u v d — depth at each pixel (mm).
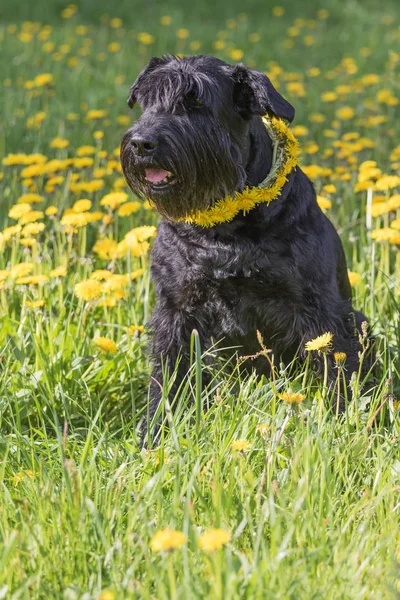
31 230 5094
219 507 2887
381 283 5254
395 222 4922
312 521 2973
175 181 4074
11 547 2697
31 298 5051
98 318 5191
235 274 4246
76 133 8609
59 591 2707
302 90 9789
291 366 4449
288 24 16250
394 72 11688
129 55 12875
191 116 4086
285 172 4234
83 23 16281
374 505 3045
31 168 6367
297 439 3420
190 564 2797
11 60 12195
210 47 14062
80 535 2885
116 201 5402
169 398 4484
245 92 4250
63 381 4355
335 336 4312
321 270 4324
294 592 2590
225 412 3705
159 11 16984
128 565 2803
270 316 4379
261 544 2799
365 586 2639
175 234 4348
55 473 3445
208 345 4523
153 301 5344
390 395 3787
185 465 3254
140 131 4000
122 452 3633
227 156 4172
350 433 3605
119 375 4621
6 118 8992
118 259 5711
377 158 7848
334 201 6812
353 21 16500
